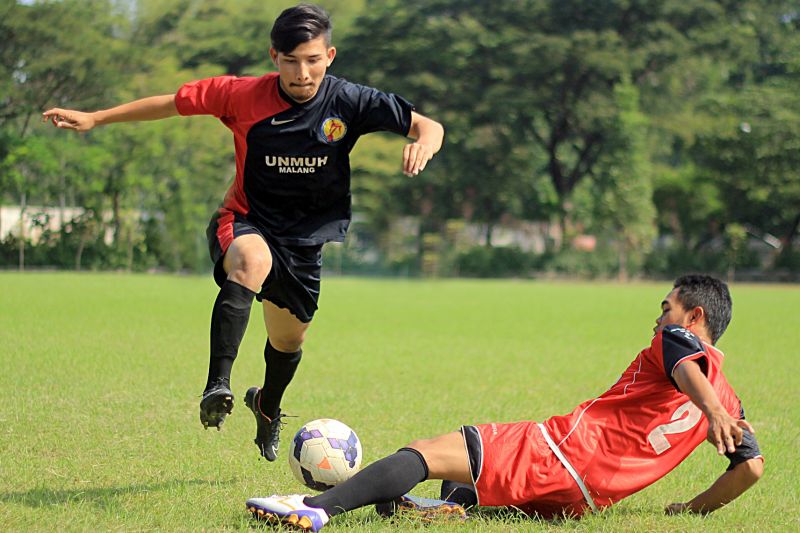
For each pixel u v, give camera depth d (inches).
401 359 1437.0
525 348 1643.7
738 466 557.3
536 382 1212.5
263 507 503.2
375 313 2436.0
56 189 4995.1
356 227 5792.3
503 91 5733.3
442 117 5812.0
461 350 1587.1
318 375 1237.7
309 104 577.6
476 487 524.7
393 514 540.7
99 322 1865.2
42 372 1146.7
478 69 5969.5
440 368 1337.4
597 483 530.3
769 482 677.3
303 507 498.6
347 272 5698.8
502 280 5561.0
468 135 5979.3
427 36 5772.6
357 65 5826.8
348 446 569.0
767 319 2516.0
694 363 512.7
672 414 536.7
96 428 812.0
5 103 5108.3
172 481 631.2
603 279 5816.9
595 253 5890.8
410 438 808.3
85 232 4995.1
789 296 3890.3
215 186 5088.6
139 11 5546.3
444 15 6112.2
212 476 652.1
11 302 2346.2
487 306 2837.1
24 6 4864.7
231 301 537.6
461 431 532.4
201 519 525.7
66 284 3368.6
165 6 5551.2
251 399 675.4
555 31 5915.4
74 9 5034.5
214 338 534.9
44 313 2046.0
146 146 4891.7
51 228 5285.4
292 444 574.6
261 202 594.2
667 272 5821.9
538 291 3971.5
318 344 1631.4
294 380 1186.0
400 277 5639.8
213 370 530.6
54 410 894.4
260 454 729.6
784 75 6786.4
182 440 775.1
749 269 5856.3
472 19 5821.9
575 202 6491.1
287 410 956.6
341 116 582.9
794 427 925.2
